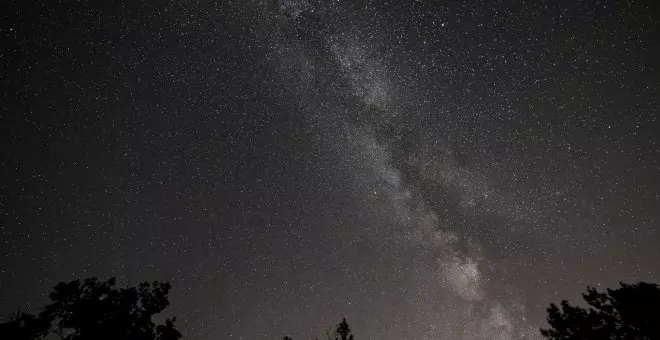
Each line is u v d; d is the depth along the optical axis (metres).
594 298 8.07
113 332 9.25
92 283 9.70
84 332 9.04
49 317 8.97
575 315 7.99
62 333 9.12
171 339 9.97
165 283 10.74
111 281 9.98
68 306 9.22
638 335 7.22
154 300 10.45
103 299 9.58
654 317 7.07
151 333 9.91
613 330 7.51
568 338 7.89
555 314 8.30
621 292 7.70
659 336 6.93
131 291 10.12
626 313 7.43
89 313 9.24
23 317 8.69
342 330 10.55
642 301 7.30
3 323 8.39
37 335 8.74
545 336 8.30
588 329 7.65
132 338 9.51
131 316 9.85
